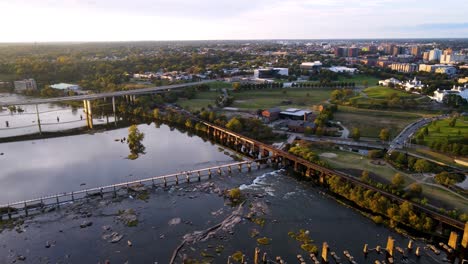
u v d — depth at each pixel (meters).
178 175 160.75
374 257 101.56
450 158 170.00
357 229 115.88
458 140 188.12
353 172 152.38
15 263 97.38
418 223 113.56
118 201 134.75
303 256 101.69
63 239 109.19
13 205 129.12
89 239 109.31
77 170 167.88
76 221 119.81
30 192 143.12
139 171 167.25
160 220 121.12
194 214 125.44
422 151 180.88
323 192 144.12
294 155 173.50
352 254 102.88
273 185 151.62
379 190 132.25
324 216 124.06
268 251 103.88
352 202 134.50
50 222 119.00
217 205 132.38
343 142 199.00
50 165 174.50
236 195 137.12
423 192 132.00
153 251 103.62
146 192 142.50
